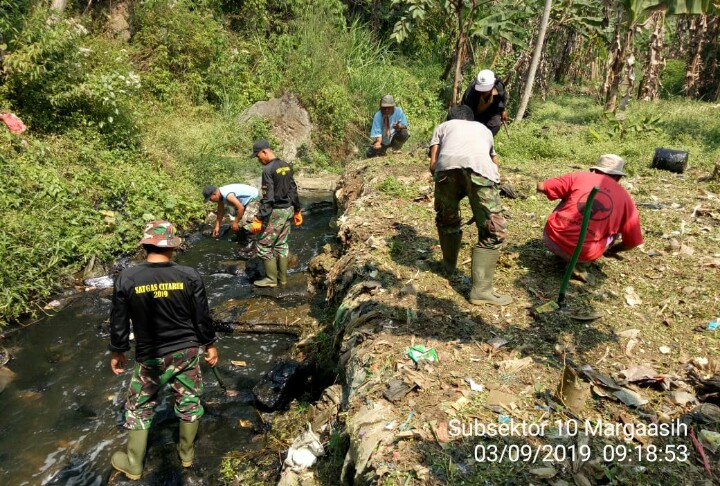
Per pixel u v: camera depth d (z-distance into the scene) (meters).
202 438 3.97
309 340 5.02
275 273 6.41
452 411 2.98
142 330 3.37
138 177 8.30
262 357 5.01
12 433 3.92
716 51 19.56
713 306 4.09
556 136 9.98
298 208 6.50
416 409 3.01
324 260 6.44
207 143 10.91
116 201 7.71
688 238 5.29
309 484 3.17
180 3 13.20
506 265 4.85
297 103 13.65
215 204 8.91
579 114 14.50
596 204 4.36
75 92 8.23
